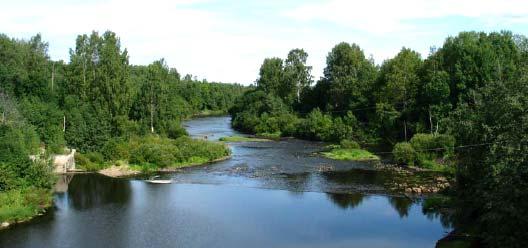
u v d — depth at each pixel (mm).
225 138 117500
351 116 114000
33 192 51281
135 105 110812
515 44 99000
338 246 39656
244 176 69000
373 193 57312
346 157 85312
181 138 90688
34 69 99250
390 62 112562
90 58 97750
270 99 143125
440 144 75188
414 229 43594
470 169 38812
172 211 50375
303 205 52312
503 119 33812
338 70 132375
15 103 72188
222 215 48719
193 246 39719
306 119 124250
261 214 49031
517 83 35625
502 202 29172
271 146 105000
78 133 78062
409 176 66562
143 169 73938
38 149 63469
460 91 91938
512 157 30438
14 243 40281
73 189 60719
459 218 43125
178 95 190250
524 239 28516
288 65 158250
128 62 99438
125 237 41969
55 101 88125
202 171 73312
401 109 105812
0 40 91688
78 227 44812
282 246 39719
